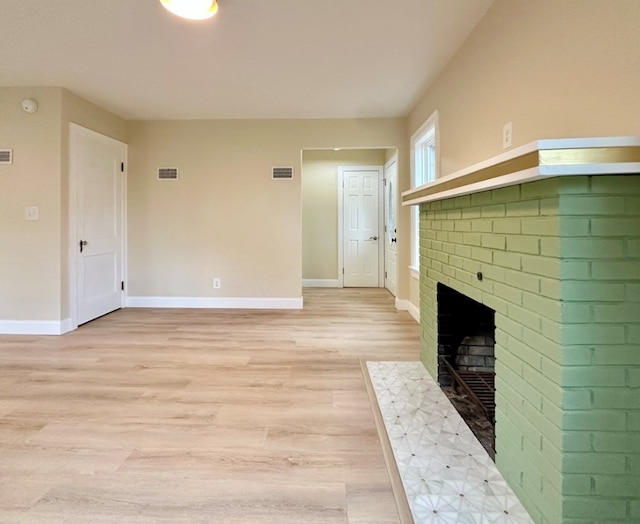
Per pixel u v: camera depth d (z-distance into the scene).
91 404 2.15
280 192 4.64
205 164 4.64
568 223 1.08
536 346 1.24
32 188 3.54
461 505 1.35
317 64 3.06
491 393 2.08
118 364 2.78
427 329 2.59
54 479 1.50
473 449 1.69
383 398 2.18
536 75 1.81
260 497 1.41
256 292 4.73
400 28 2.52
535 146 1.01
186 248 4.70
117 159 4.46
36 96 3.50
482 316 2.31
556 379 1.13
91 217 4.02
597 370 1.10
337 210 6.54
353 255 6.57
